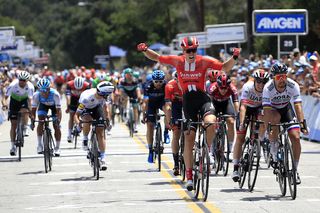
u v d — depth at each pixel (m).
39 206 26.73
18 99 41.97
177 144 32.41
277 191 29.12
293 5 106.56
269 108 27.81
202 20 135.25
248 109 30.72
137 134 59.09
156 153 36.69
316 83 51.12
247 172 32.72
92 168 37.44
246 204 26.11
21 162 41.00
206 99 26.78
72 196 28.84
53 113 38.97
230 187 30.38
